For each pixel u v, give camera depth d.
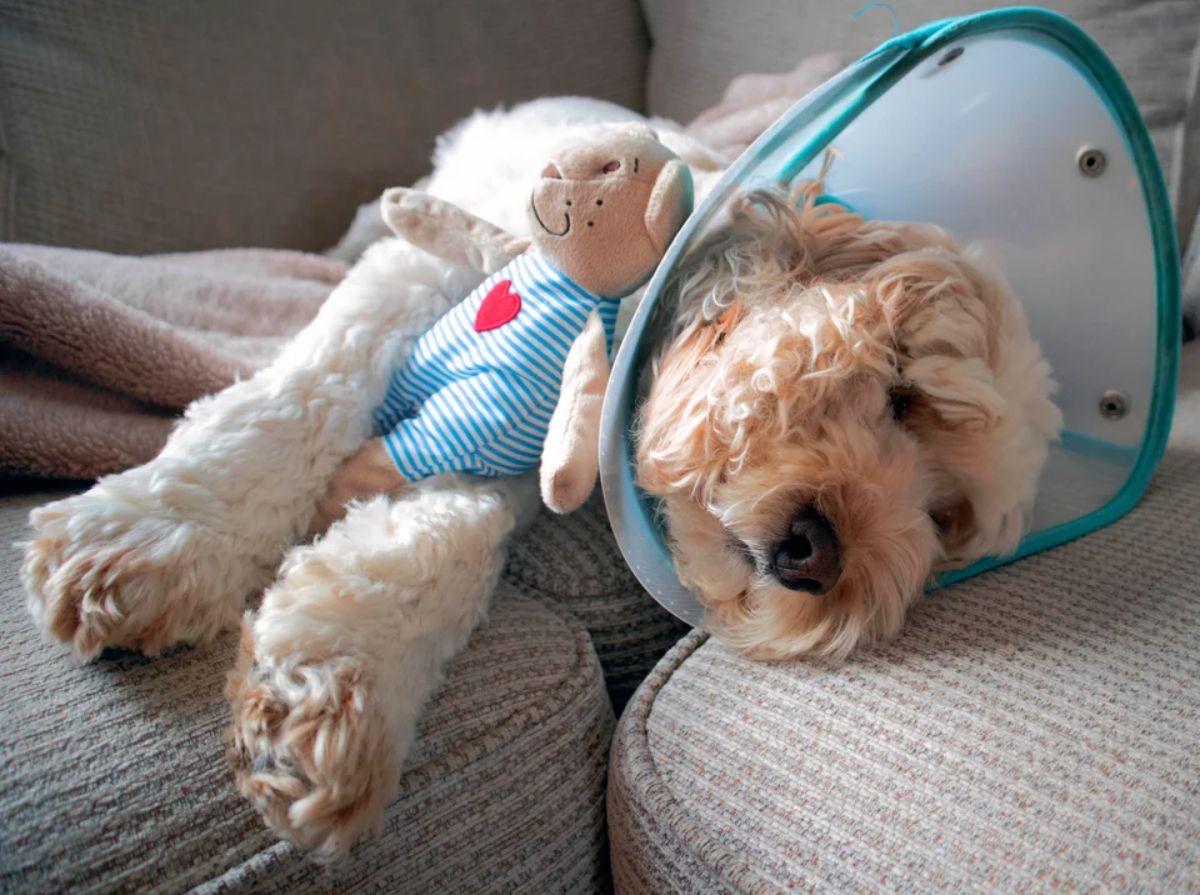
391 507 0.86
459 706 0.77
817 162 0.98
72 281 1.09
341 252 1.71
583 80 2.01
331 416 0.88
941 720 0.73
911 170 0.94
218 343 1.30
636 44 2.08
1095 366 1.04
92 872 0.61
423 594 0.77
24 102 1.52
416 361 0.94
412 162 1.85
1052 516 1.04
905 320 0.83
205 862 0.64
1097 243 0.96
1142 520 1.00
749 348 0.79
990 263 0.92
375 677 0.70
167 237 1.66
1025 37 0.77
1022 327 0.93
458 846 0.74
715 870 0.68
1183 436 1.21
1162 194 0.92
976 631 0.84
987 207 0.96
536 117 1.38
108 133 1.58
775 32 1.79
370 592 0.74
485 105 1.90
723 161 1.23
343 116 1.77
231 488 0.83
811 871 0.66
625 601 1.00
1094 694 0.74
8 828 0.61
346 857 0.67
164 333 1.11
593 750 0.84
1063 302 1.00
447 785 0.73
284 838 0.64
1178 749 0.69
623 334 0.91
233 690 0.70
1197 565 0.91
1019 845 0.63
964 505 0.94
